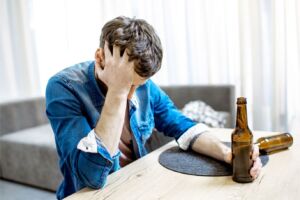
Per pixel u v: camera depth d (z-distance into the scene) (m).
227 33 2.87
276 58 2.71
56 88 0.99
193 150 1.13
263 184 0.84
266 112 2.86
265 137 1.10
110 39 0.88
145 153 1.24
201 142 1.10
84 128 0.92
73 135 0.90
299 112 2.71
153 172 0.96
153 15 3.09
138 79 0.91
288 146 1.08
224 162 1.01
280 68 2.73
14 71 3.54
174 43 3.07
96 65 0.97
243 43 2.80
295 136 1.21
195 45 3.00
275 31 2.68
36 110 3.15
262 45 2.77
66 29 3.44
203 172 0.94
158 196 0.81
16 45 3.53
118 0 3.21
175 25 3.04
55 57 3.53
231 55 2.90
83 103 1.00
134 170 0.99
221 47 2.92
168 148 1.19
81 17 3.37
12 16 3.48
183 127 1.19
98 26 3.32
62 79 1.01
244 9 2.77
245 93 2.87
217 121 2.46
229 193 0.81
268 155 1.03
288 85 2.72
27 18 3.51
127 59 0.85
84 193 0.86
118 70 0.86
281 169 0.93
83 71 1.06
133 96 1.12
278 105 2.78
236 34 2.85
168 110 1.27
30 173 2.52
